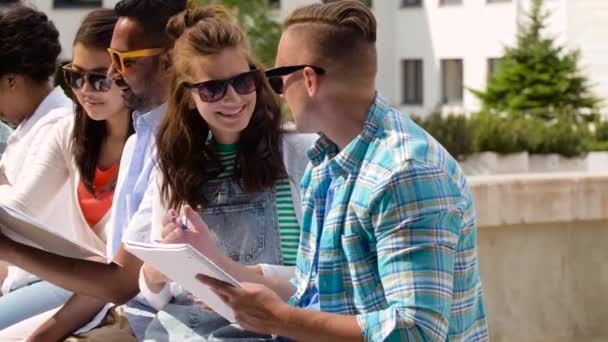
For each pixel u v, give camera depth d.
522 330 7.37
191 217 4.07
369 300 3.54
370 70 3.62
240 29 4.17
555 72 29.80
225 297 3.59
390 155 3.48
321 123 3.66
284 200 4.22
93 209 5.10
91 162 5.09
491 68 36.97
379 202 3.45
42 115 5.77
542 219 7.27
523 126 20.70
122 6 4.88
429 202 3.41
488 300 7.30
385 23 39.22
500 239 7.29
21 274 5.09
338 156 3.57
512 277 7.34
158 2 4.86
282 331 3.54
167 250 3.57
